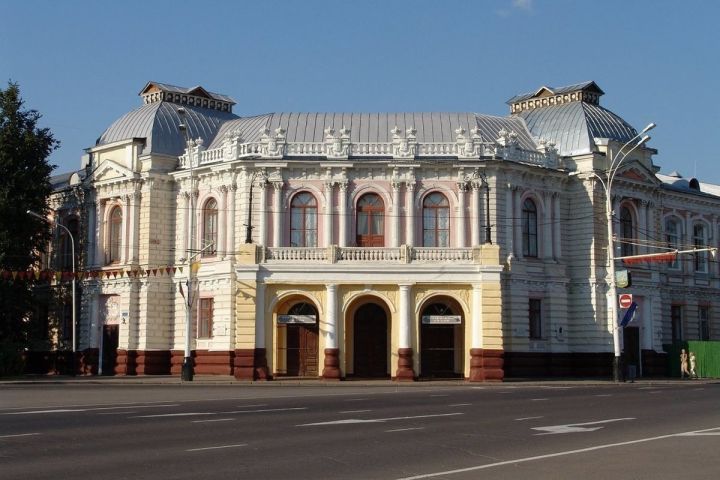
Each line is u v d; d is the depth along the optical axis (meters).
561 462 19.09
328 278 61.06
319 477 17.12
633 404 36.28
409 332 60.53
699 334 84.12
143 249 72.00
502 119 76.19
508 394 44.56
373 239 66.81
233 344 66.62
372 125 72.38
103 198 75.31
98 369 73.31
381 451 20.80
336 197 66.94
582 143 72.75
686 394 44.19
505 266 66.75
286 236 66.81
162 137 73.69
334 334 60.66
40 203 75.19
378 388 52.28
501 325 60.28
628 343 72.50
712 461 19.23
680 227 84.06
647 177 75.50
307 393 45.19
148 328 70.69
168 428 25.66
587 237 71.00
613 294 61.50
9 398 40.31
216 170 68.88
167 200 72.81
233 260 67.19
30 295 74.25
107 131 78.00
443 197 67.31
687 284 83.31
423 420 28.47
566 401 38.28
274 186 67.00
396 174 66.75
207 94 79.81
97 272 73.69
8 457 19.66
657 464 18.80
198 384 56.44
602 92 77.75
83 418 28.89
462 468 18.30
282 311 63.22
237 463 18.84
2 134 73.44
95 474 17.33
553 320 69.31
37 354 79.25
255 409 33.00
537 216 70.31
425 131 71.94
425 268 60.88
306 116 73.56
